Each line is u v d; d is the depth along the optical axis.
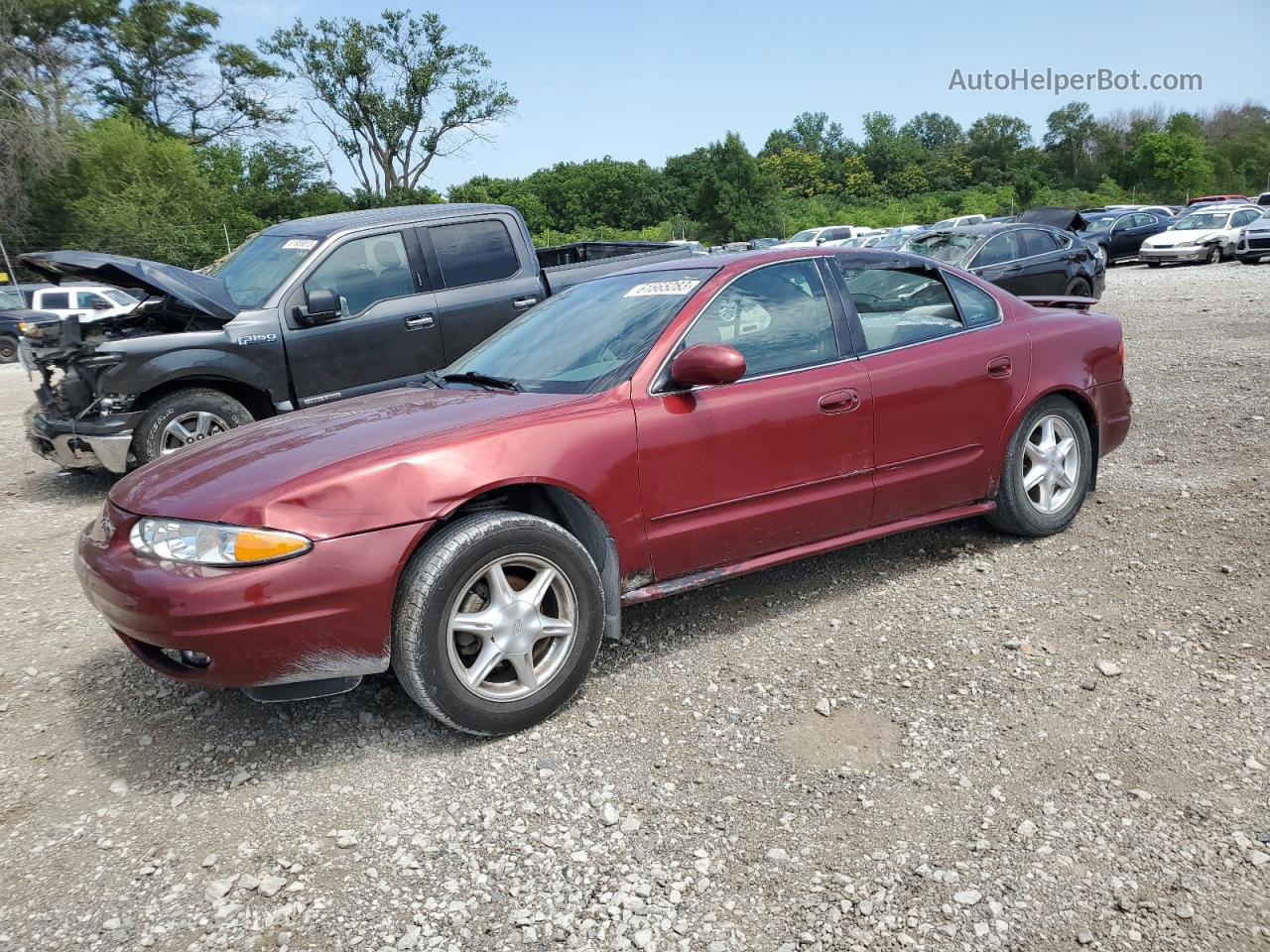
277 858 2.49
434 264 7.17
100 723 3.29
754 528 3.60
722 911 2.23
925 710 3.08
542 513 3.47
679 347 3.49
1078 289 12.70
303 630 2.75
